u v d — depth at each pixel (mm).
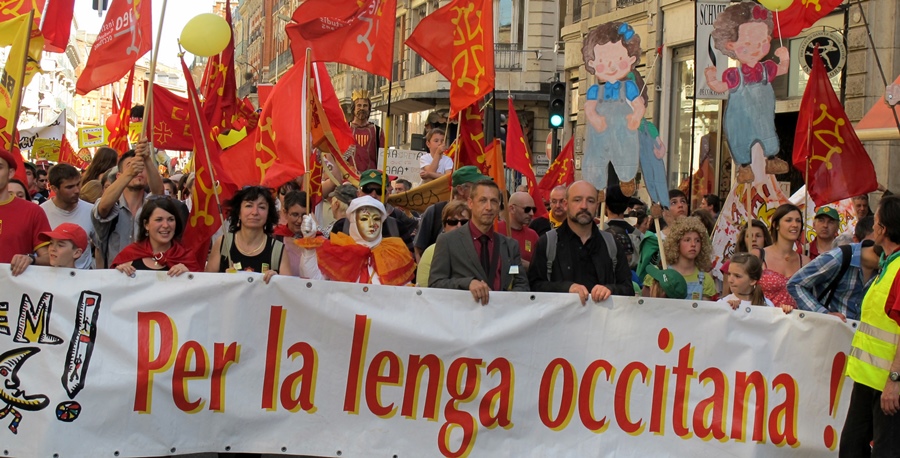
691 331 6207
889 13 15438
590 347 6172
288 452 6039
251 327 6020
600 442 6168
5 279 5824
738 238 8359
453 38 8977
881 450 5781
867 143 15445
